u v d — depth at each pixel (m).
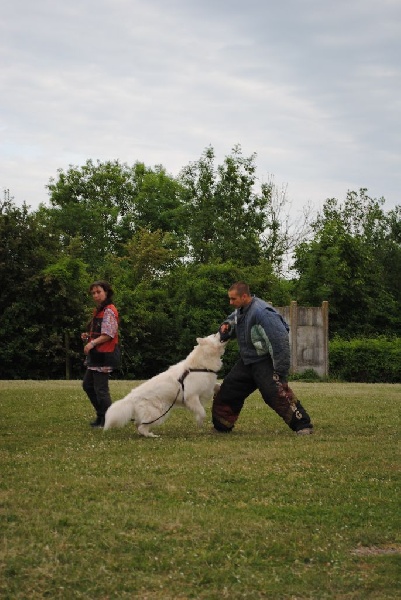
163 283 31.64
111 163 67.00
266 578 4.45
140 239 39.41
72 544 4.84
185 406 9.13
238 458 7.46
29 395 13.25
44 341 27.22
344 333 33.09
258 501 5.97
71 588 4.22
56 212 57.94
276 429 9.68
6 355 26.80
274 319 8.94
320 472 6.95
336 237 34.97
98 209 60.69
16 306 26.94
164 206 62.09
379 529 5.36
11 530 5.07
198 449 7.94
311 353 25.84
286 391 9.09
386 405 12.28
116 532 5.09
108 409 8.90
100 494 6.05
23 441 8.50
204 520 5.39
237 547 4.92
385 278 38.59
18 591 4.14
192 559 4.67
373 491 6.36
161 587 4.28
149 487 6.30
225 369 26.81
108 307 9.62
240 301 9.12
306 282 33.34
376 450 8.03
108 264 36.69
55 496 5.95
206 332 28.45
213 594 4.21
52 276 27.19
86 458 7.43
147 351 28.70
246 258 39.34
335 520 5.54
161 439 8.67
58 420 10.27
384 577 4.49
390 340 31.53
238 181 41.81
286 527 5.35
